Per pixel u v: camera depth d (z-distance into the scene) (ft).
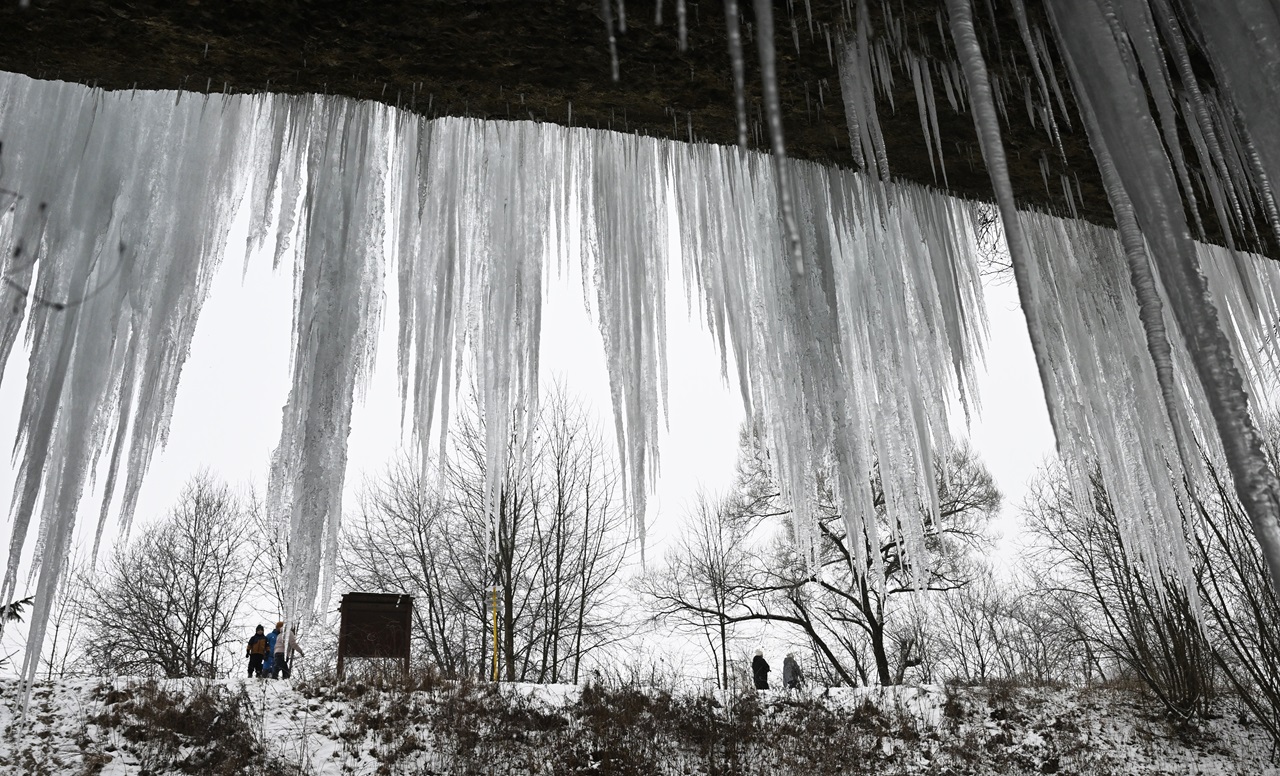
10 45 12.19
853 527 18.51
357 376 16.61
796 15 11.53
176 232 16.70
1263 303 20.56
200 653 79.10
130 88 13.41
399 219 18.34
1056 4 9.61
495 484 17.85
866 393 20.21
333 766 37.17
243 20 11.62
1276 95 8.54
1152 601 49.85
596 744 41.75
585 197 19.77
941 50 12.31
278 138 16.89
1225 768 44.73
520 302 18.15
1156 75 9.08
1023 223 19.29
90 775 33.73
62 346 15.57
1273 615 36.60
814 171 17.81
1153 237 7.94
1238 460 6.73
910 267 20.48
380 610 46.16
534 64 12.65
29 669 15.06
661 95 13.58
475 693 45.03
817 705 49.44
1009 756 45.52
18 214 15.24
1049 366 7.30
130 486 16.33
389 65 12.68
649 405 20.02
